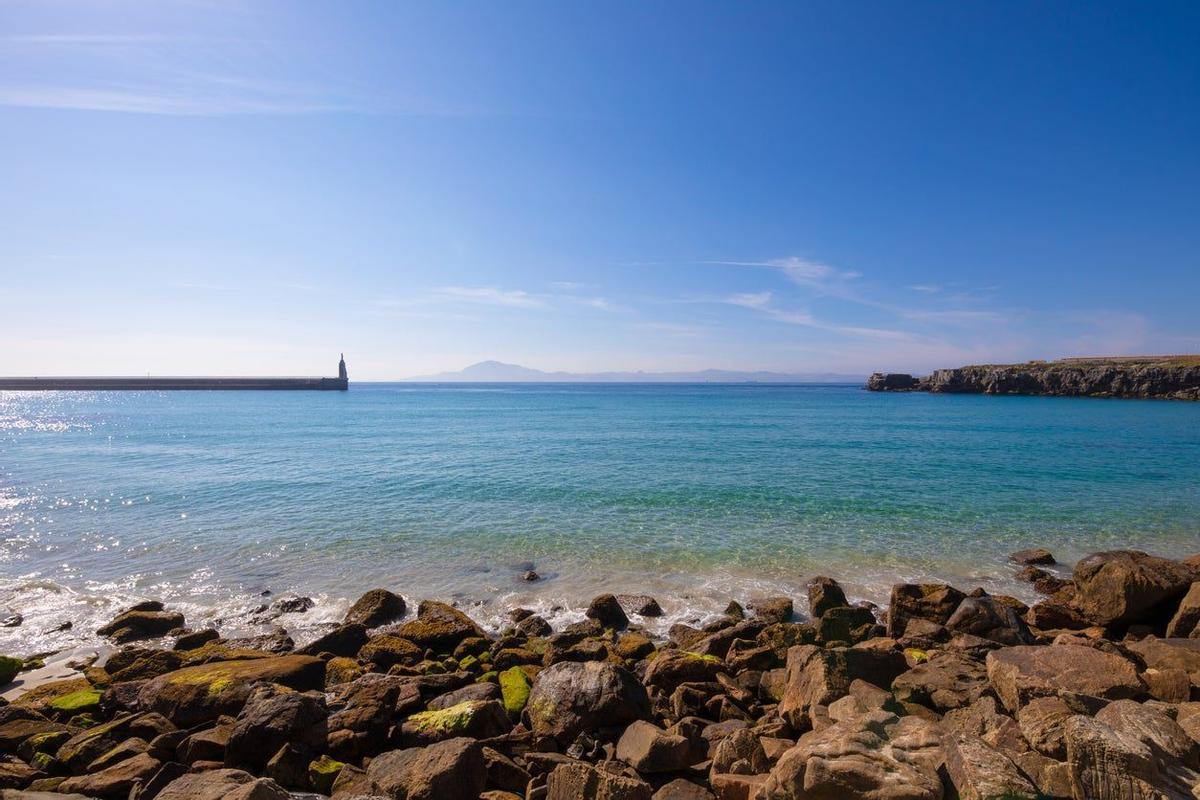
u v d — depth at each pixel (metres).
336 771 7.84
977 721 7.79
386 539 21.39
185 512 25.34
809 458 40.75
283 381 198.50
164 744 8.67
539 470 35.88
